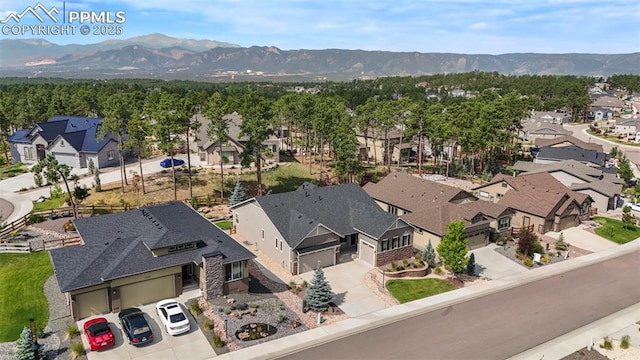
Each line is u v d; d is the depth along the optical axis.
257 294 32.88
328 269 38.28
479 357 26.06
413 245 44.88
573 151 80.19
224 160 68.25
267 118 57.94
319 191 44.75
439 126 74.25
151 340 26.19
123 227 35.72
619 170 75.25
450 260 35.62
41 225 44.88
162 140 51.69
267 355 25.48
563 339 28.36
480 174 79.94
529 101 132.62
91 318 28.73
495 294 34.44
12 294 31.33
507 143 82.50
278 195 42.47
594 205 60.19
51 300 30.78
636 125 124.44
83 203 50.94
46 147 69.06
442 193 49.28
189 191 57.16
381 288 34.88
